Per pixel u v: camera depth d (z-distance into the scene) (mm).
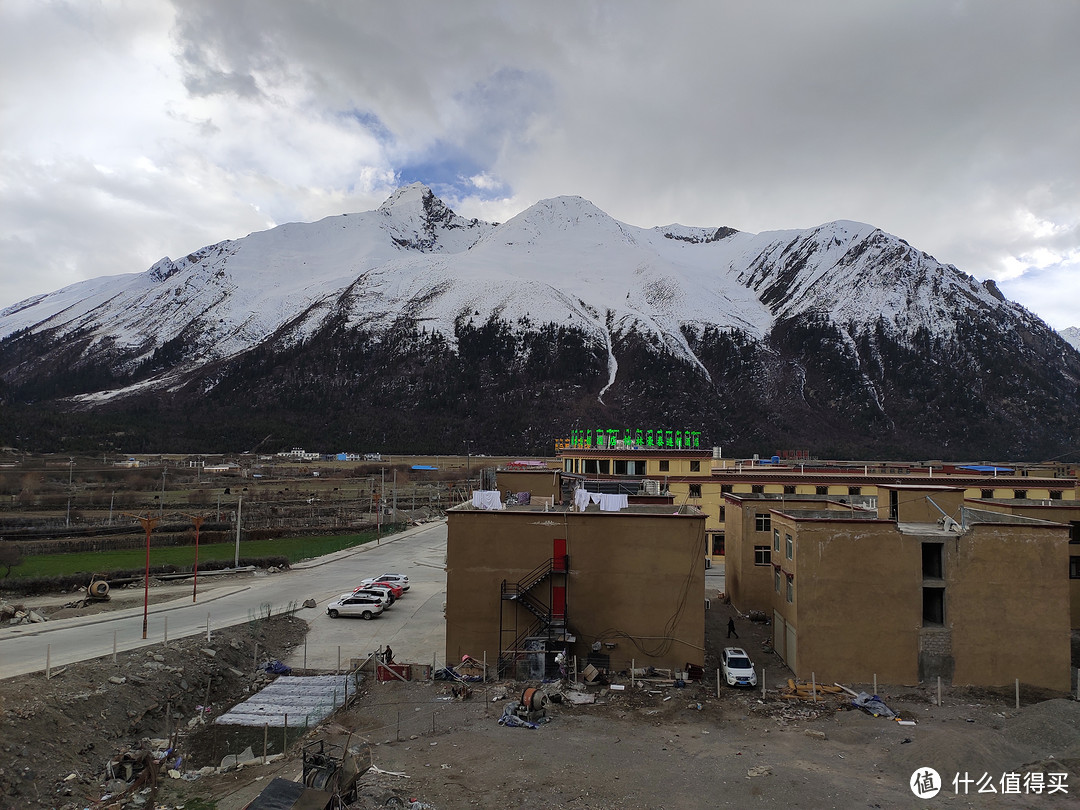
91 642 37500
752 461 109875
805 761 25750
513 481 60219
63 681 29594
